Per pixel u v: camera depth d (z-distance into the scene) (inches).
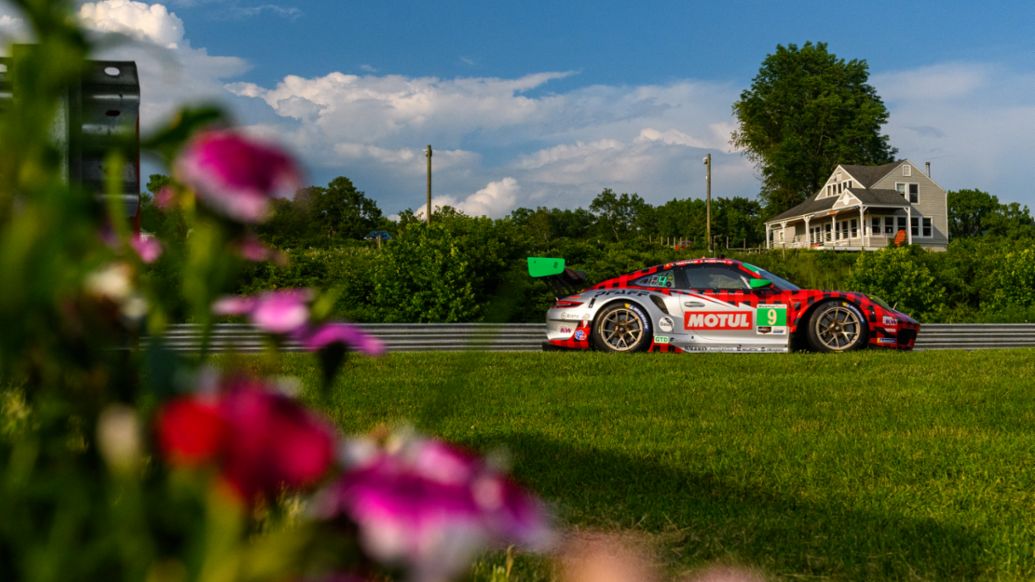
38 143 23.8
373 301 699.4
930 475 171.0
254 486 20.1
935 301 1021.2
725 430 213.3
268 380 23.5
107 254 26.5
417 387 268.7
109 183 28.0
